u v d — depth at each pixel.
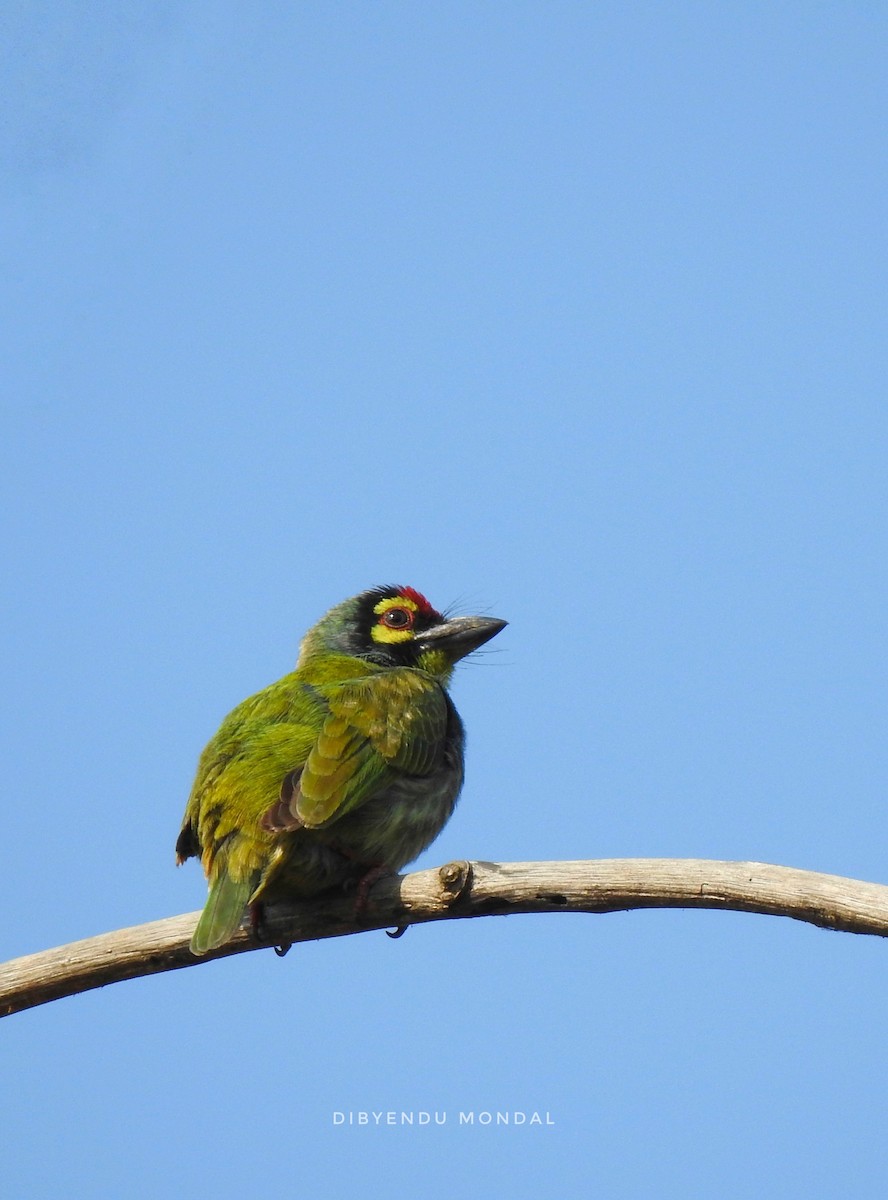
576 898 9.50
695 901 9.10
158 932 10.41
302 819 10.74
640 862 9.38
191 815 11.55
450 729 13.06
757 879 8.96
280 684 12.66
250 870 10.75
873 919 8.58
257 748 11.49
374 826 11.55
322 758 11.41
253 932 11.04
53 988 10.32
